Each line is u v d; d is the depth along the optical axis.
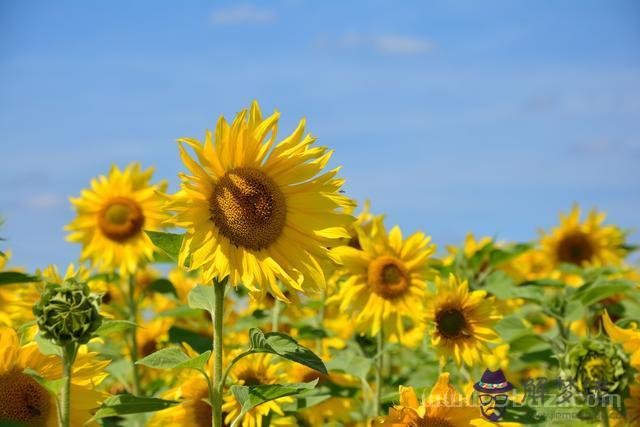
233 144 1.09
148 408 1.04
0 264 1.45
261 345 1.04
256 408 1.26
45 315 0.96
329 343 1.64
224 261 1.05
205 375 1.05
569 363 1.07
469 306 1.36
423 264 1.52
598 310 1.57
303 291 1.10
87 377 1.05
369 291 1.51
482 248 1.61
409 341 1.66
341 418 1.49
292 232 1.12
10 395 1.04
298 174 1.12
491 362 1.47
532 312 1.63
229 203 1.08
